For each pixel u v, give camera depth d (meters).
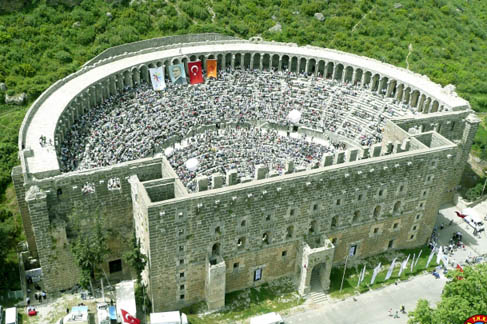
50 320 85.94
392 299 96.75
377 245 106.44
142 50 146.12
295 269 98.44
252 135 132.50
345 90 148.50
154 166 91.56
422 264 105.81
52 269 89.69
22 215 93.31
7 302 88.56
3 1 158.50
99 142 115.88
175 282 87.69
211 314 90.00
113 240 94.31
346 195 94.81
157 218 79.62
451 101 126.69
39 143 96.88
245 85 148.88
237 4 186.12
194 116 135.75
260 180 86.19
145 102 134.50
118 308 84.88
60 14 164.38
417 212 105.94
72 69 148.25
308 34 179.75
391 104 141.38
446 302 81.25
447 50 187.12
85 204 88.75
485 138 154.12
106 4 171.25
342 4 194.50
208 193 81.81
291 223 92.50
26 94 137.38
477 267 88.50
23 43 152.12
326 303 94.69
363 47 177.12
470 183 137.62
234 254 90.44
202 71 153.25
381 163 94.00
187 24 173.25
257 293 95.25
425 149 98.62
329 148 131.50
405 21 193.38
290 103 144.50
